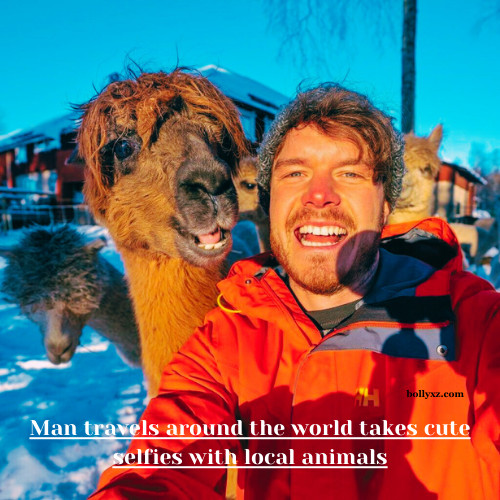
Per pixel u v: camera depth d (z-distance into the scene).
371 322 0.55
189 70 1.03
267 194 0.71
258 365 0.59
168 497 0.47
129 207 1.01
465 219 5.37
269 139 0.67
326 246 0.58
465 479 0.51
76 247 1.54
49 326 1.52
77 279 1.49
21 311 1.58
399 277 0.60
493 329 0.52
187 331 1.03
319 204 0.57
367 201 0.59
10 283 1.53
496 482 0.50
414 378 0.53
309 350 0.57
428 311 0.55
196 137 0.97
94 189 1.09
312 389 0.56
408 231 0.71
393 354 0.54
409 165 2.16
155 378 1.07
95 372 2.23
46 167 11.41
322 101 0.59
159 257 1.02
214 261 0.96
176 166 0.95
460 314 0.56
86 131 1.03
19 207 9.32
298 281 0.60
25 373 2.21
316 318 0.63
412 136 2.37
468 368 0.53
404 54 3.44
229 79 8.19
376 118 0.59
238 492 0.62
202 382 0.59
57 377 2.16
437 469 0.51
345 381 0.55
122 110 0.97
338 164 0.58
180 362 0.62
